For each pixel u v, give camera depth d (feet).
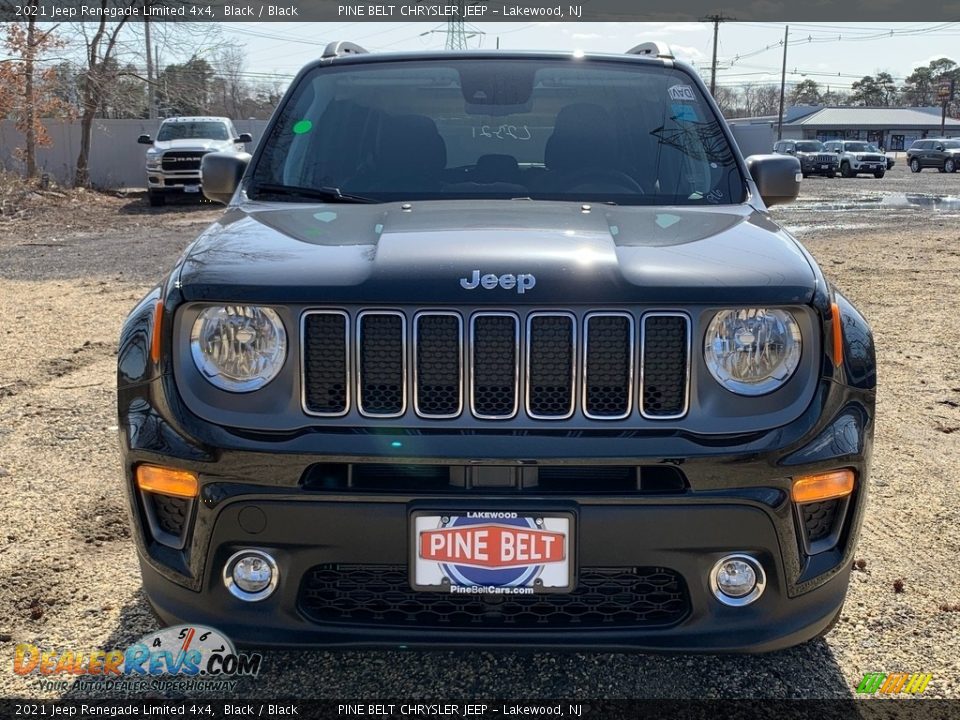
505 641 7.25
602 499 7.03
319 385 7.26
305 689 8.65
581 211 9.39
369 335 7.22
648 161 11.14
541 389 7.22
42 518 12.25
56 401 17.70
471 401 7.19
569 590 7.14
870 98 397.60
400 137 11.41
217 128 74.02
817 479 7.34
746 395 7.26
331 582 7.48
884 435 16.06
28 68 74.28
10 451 14.83
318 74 12.31
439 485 7.13
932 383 19.30
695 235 8.50
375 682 8.76
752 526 7.15
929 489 13.55
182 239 46.60
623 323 7.20
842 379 7.50
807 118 298.56
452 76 12.00
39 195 68.33
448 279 7.20
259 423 7.20
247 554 7.32
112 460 14.47
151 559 7.62
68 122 87.86
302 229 8.77
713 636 7.32
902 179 118.42
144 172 93.71
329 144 11.46
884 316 25.88
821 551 7.57
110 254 40.22
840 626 9.73
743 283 7.27
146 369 7.60
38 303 27.91
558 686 8.70
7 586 10.41
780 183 11.34
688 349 7.17
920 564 11.15
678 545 7.11
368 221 9.02
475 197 10.62
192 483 7.30
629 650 7.31
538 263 7.36
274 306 7.23
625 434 7.15
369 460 7.04
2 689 8.59
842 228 49.83
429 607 7.41
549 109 11.69
